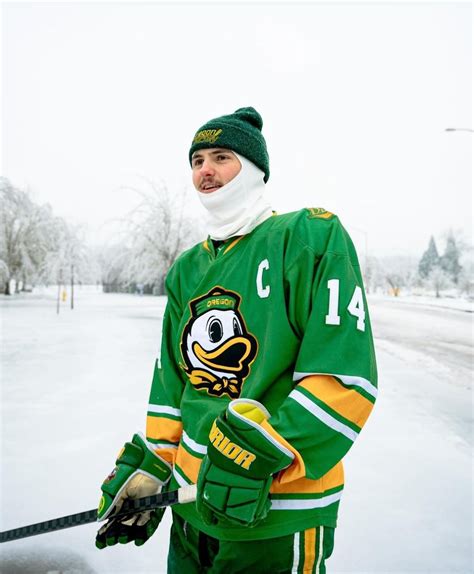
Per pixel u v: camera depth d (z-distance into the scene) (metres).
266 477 0.97
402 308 23.56
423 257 54.22
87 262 26.14
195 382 1.31
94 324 12.26
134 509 1.25
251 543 1.12
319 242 1.18
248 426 0.98
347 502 2.34
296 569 1.09
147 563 1.91
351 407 1.03
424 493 2.44
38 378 5.39
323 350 1.07
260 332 1.20
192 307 1.36
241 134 1.37
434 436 3.43
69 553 1.99
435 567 1.79
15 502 2.40
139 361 6.58
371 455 3.01
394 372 6.32
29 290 37.06
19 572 1.86
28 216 26.48
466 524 2.12
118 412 3.98
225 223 1.39
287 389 1.16
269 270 1.21
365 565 1.80
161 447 1.41
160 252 22.70
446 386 5.36
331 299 1.10
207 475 1.00
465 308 23.31
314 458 1.02
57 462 2.91
